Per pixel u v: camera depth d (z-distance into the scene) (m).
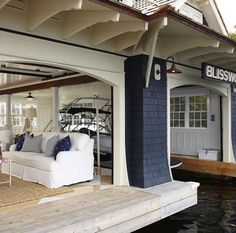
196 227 4.44
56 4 3.17
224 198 5.85
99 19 3.47
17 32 3.48
